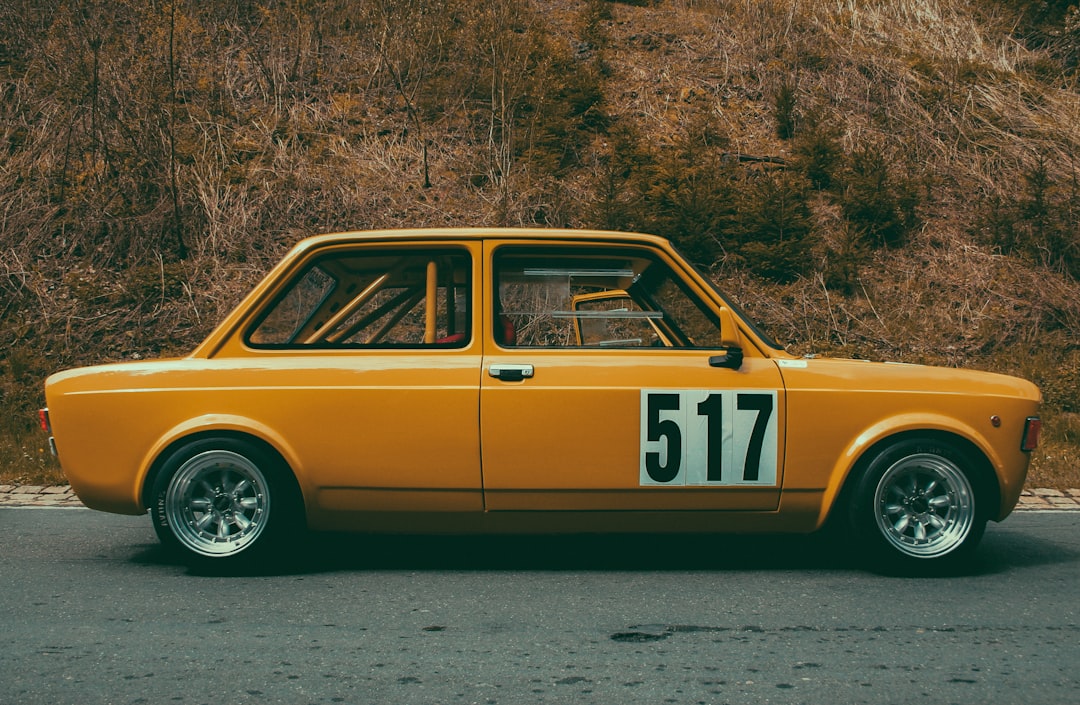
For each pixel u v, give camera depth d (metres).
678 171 12.51
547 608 4.29
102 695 3.26
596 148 13.58
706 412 4.80
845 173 13.10
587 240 5.01
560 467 4.75
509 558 5.27
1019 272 12.27
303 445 4.77
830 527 6.02
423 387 4.77
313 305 4.96
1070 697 3.26
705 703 3.19
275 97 14.04
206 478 4.84
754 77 15.27
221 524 4.85
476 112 14.01
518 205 12.38
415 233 4.98
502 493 4.78
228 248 11.91
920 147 14.23
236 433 4.80
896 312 11.66
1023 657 3.66
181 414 4.79
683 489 4.78
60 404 4.88
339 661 3.59
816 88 15.16
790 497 4.82
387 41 14.88
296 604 4.35
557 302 4.97
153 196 12.51
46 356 10.51
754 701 3.21
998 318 11.62
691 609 4.28
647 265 5.02
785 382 4.83
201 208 12.27
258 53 14.74
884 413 4.83
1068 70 16.86
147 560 5.24
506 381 4.78
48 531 6.04
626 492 4.78
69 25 14.12
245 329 4.92
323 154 13.24
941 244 12.68
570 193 12.70
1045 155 14.16
